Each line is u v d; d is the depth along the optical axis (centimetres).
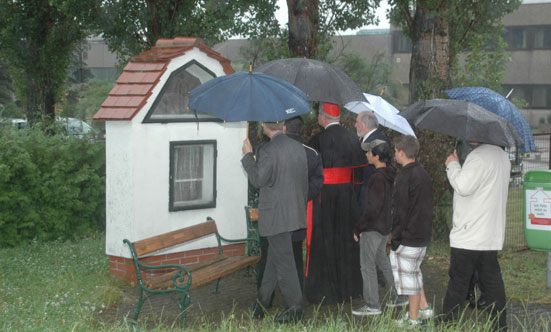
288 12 1119
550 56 4069
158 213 668
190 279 518
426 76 964
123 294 621
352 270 608
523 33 4144
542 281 705
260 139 1167
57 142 892
